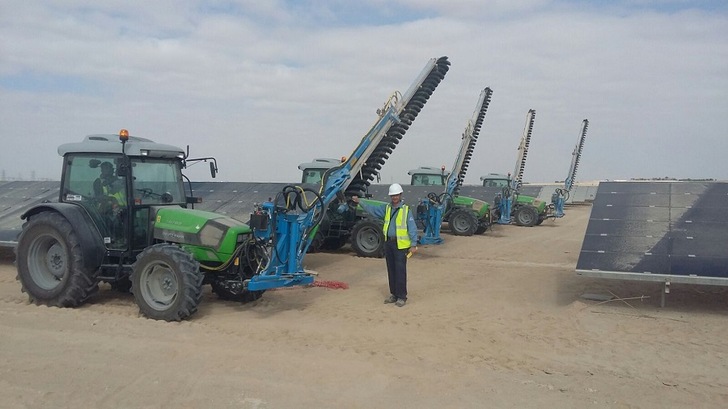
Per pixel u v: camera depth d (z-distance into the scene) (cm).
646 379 531
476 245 1631
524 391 495
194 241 747
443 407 454
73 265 745
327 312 766
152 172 809
